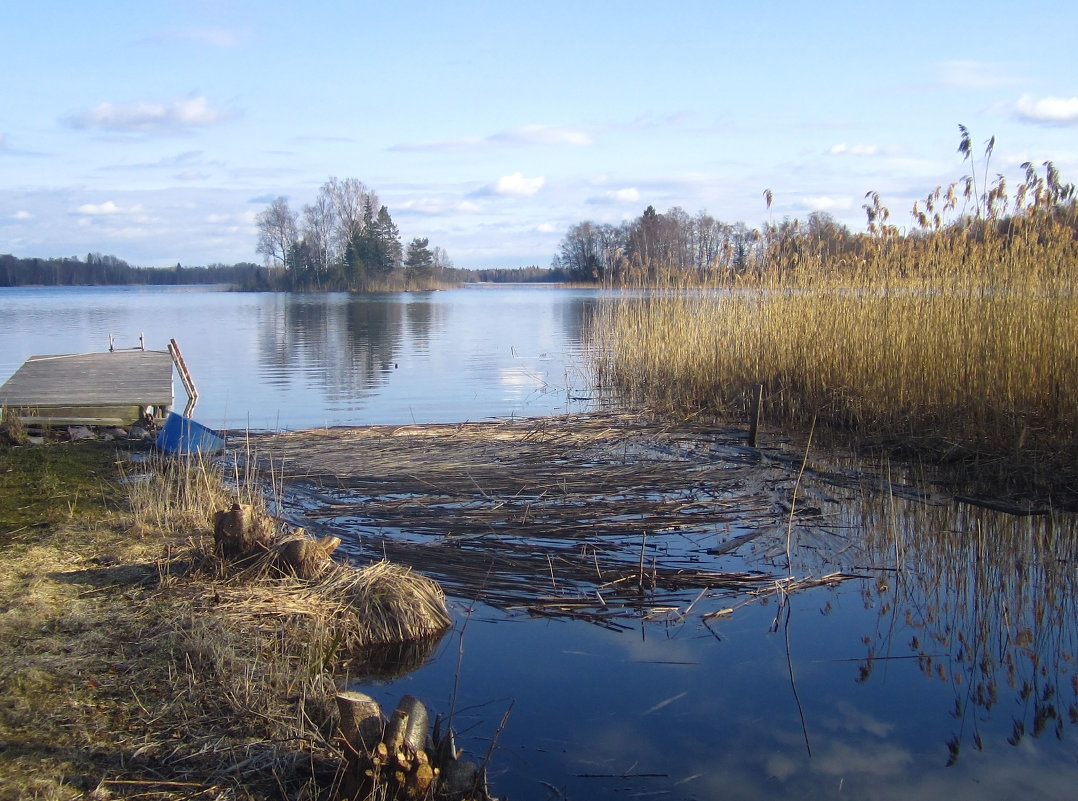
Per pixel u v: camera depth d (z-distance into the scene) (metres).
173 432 10.18
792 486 8.66
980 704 4.48
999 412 9.19
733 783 3.77
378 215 77.69
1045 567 6.40
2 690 3.95
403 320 37.25
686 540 7.02
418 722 3.60
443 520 7.43
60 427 11.34
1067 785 3.76
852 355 11.66
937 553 6.70
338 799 3.34
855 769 3.88
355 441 10.95
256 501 7.47
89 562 5.82
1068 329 9.04
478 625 5.41
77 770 3.40
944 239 10.94
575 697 4.51
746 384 13.05
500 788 3.69
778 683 4.69
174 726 3.77
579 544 6.88
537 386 16.75
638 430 11.73
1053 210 9.89
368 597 5.20
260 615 4.98
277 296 69.94
